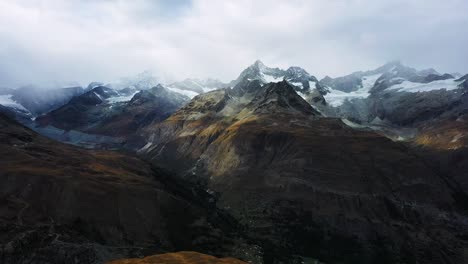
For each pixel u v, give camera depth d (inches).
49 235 4483.3
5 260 4001.0
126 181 6146.7
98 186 5502.0
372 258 6678.2
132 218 5300.2
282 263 5915.4
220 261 4566.9
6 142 6565.0
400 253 6801.2
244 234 6761.8
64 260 4205.2
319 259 6550.2
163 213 5664.4
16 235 4306.1
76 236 4665.4
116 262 4352.9
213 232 5994.1
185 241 5497.1
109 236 4931.1
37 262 4099.4
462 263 6648.6
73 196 5123.0
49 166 5812.0
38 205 4906.5
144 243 5073.8
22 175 5177.2
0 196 4857.3
